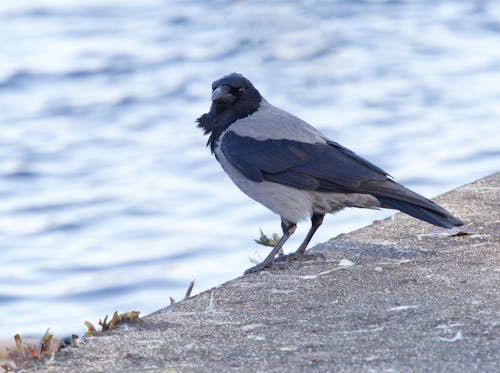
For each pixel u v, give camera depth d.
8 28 41.78
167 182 21.89
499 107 26.12
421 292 6.82
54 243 18.88
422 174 20.47
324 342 6.00
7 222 20.28
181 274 16.61
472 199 9.15
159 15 42.72
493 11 41.22
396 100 28.02
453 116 25.44
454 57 33.53
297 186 8.05
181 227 18.92
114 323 6.52
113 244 18.55
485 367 5.48
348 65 33.03
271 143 8.20
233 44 36.16
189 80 32.25
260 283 7.27
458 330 6.04
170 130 26.56
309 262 7.76
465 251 7.75
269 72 32.84
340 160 8.03
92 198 21.38
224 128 8.58
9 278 17.27
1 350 12.11
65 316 15.38
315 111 27.61
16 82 33.03
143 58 35.56
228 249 17.45
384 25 39.31
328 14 40.16
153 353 6.01
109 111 29.00
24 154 25.19
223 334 6.27
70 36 39.81
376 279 7.19
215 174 22.20
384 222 8.77
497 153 21.56
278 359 5.79
